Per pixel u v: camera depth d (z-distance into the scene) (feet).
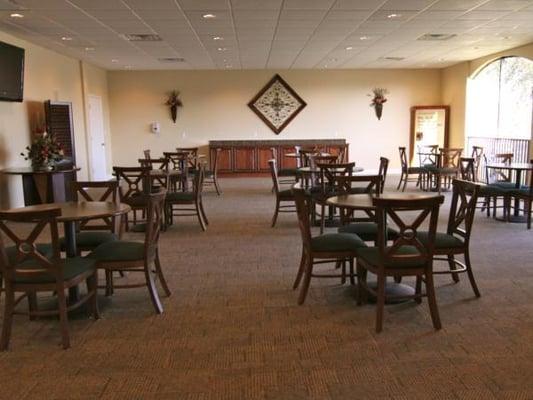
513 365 9.50
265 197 30.96
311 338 10.80
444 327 11.25
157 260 13.34
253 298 13.28
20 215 9.97
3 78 23.79
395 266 11.07
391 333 10.99
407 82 43.32
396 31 26.12
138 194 20.84
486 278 14.65
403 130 43.86
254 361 9.82
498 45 31.04
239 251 18.11
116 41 28.22
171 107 42.75
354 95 43.34
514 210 24.25
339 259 13.75
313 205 22.30
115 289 13.75
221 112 43.19
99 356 10.09
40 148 24.13
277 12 21.57
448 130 42.22
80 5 19.90
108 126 42.60
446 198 30.01
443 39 28.71
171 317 12.06
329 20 23.32
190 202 21.63
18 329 11.46
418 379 9.04
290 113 43.37
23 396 8.64
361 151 43.98
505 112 35.06
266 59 36.70
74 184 15.46
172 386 8.92
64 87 33.35
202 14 21.79
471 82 38.63
